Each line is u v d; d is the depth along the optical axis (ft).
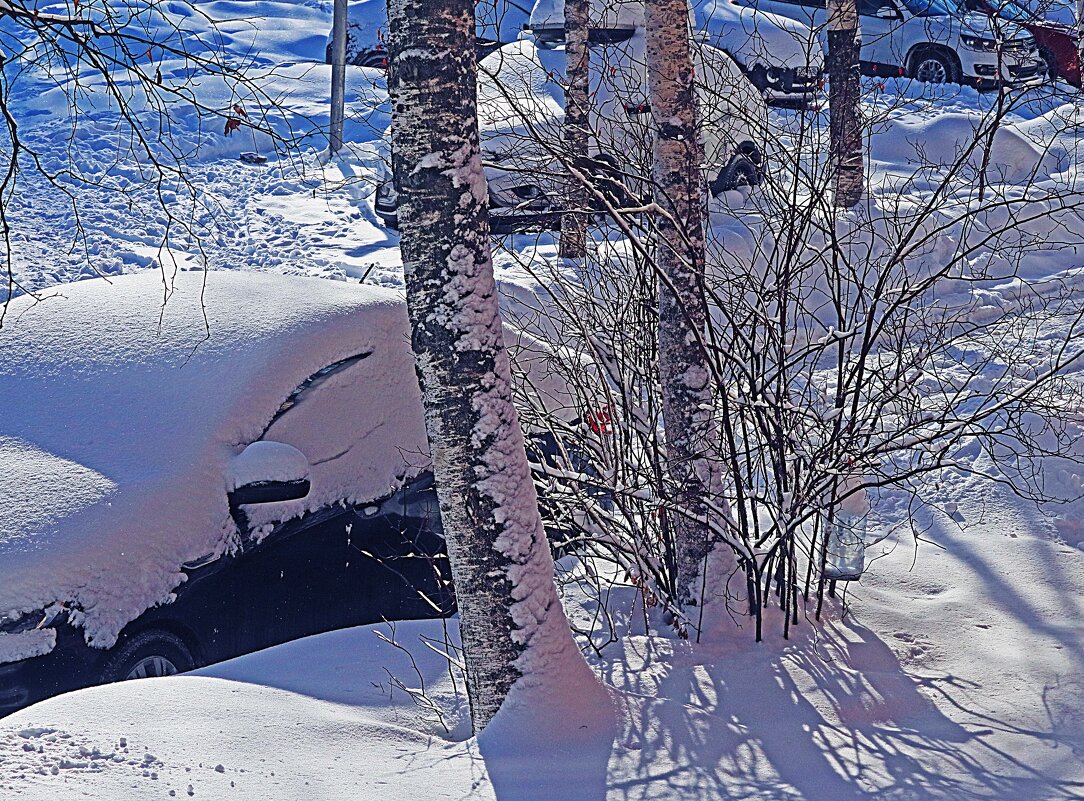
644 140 18.88
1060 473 23.08
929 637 16.67
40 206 49.98
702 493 16.15
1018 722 13.71
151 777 10.89
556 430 18.53
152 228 48.49
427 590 18.97
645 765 12.39
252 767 11.43
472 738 13.06
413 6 12.83
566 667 13.51
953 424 16.94
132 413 16.83
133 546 15.15
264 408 17.02
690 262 16.96
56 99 69.00
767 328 17.56
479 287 13.23
